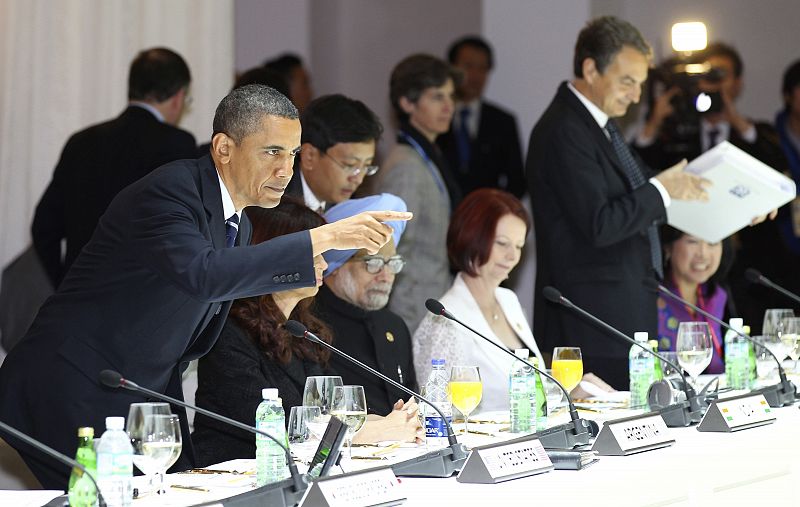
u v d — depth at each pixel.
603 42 7.65
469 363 6.77
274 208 5.67
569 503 4.19
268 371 5.55
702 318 8.32
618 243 7.64
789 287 10.88
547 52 12.75
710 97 11.08
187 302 4.82
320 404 4.67
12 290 8.23
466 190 12.60
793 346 7.14
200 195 4.85
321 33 14.27
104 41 10.31
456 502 3.89
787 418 5.97
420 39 14.75
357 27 14.23
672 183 7.54
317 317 6.38
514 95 12.92
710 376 7.67
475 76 12.77
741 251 10.86
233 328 5.50
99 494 3.68
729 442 5.18
